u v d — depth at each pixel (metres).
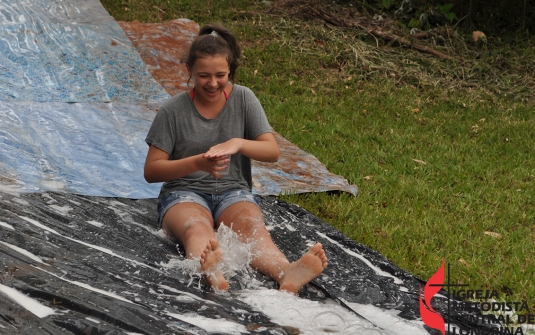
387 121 10.03
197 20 13.31
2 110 7.66
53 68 9.16
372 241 6.06
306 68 11.82
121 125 8.04
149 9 13.55
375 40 12.99
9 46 9.43
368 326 4.07
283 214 6.25
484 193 7.52
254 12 13.80
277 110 9.98
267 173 7.38
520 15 14.14
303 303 4.25
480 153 9.04
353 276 5.00
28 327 3.44
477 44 13.09
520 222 6.79
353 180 7.72
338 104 10.57
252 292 4.36
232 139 4.96
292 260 5.25
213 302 4.10
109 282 4.12
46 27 10.16
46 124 7.60
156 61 10.33
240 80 11.08
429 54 12.69
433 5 13.92
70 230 5.11
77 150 7.18
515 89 11.70
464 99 11.23
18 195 5.71
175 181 5.30
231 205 5.14
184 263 4.60
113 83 9.15
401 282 5.05
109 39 10.37
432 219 6.65
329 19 13.47
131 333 3.47
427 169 8.24
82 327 3.46
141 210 5.96
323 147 8.72
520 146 9.37
